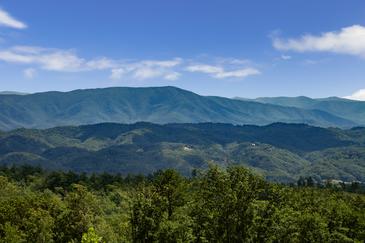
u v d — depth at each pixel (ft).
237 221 194.49
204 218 200.44
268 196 217.77
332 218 290.56
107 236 235.61
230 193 193.67
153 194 196.65
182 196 214.28
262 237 196.34
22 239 259.39
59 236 247.29
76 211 251.39
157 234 182.39
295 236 213.87
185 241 184.34
